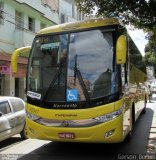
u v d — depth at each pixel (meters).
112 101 5.16
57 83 5.40
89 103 5.18
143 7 7.19
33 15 16.31
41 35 5.78
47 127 5.30
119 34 5.44
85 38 5.51
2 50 13.67
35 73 5.62
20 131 7.13
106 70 5.30
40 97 5.43
